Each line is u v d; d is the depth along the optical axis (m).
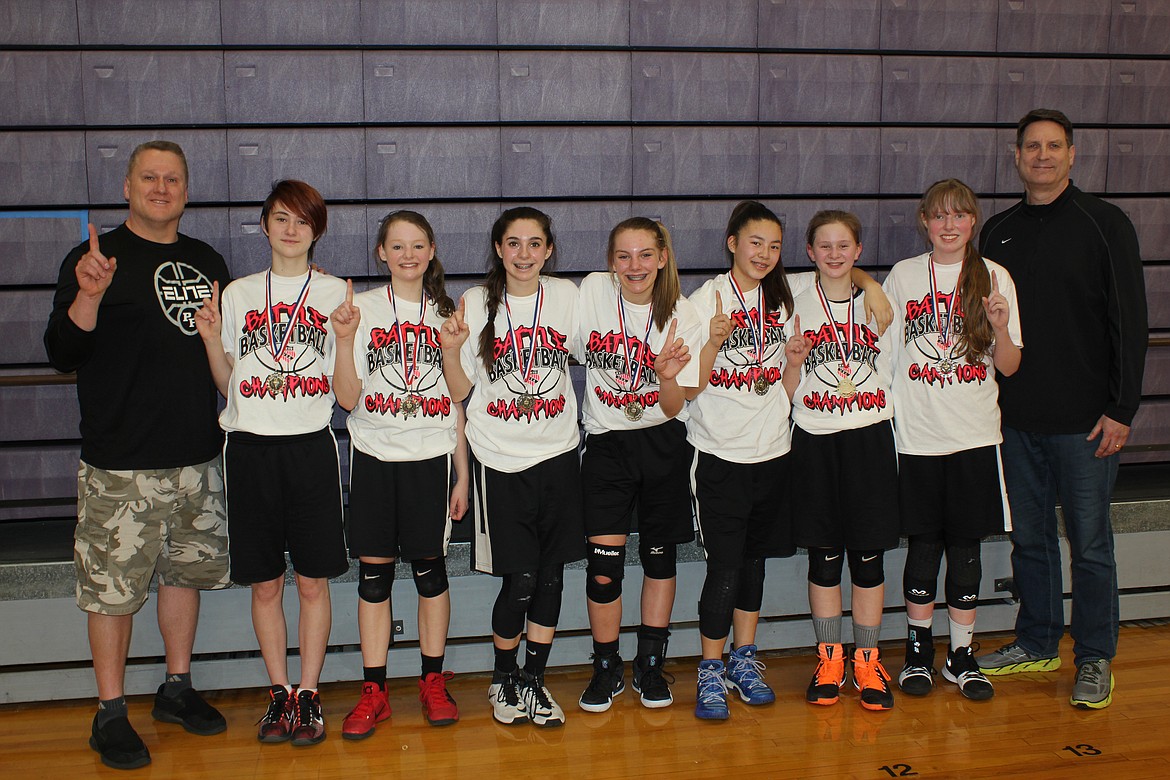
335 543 2.28
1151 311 3.74
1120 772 2.11
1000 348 2.43
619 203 3.42
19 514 3.18
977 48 3.55
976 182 3.60
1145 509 3.01
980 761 2.16
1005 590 2.96
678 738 2.30
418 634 2.62
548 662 2.75
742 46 3.42
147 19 3.12
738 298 2.40
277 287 2.25
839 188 3.53
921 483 2.49
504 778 2.10
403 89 3.26
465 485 2.44
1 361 3.20
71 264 2.23
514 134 3.32
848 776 2.09
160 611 2.41
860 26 3.47
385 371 2.27
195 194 3.20
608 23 3.34
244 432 2.21
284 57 3.19
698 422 2.42
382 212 3.30
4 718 2.49
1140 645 2.92
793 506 2.51
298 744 2.27
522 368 2.29
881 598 2.51
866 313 2.44
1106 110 3.66
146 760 2.19
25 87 3.11
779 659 2.88
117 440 2.19
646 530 2.45
